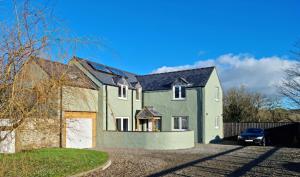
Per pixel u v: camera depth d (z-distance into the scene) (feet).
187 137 73.10
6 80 15.90
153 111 90.53
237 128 101.30
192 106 87.15
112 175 36.94
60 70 18.20
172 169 41.29
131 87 86.38
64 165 39.14
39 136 18.45
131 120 86.17
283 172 38.78
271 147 75.20
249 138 81.46
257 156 56.08
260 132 84.99
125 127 83.87
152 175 37.01
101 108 72.90
